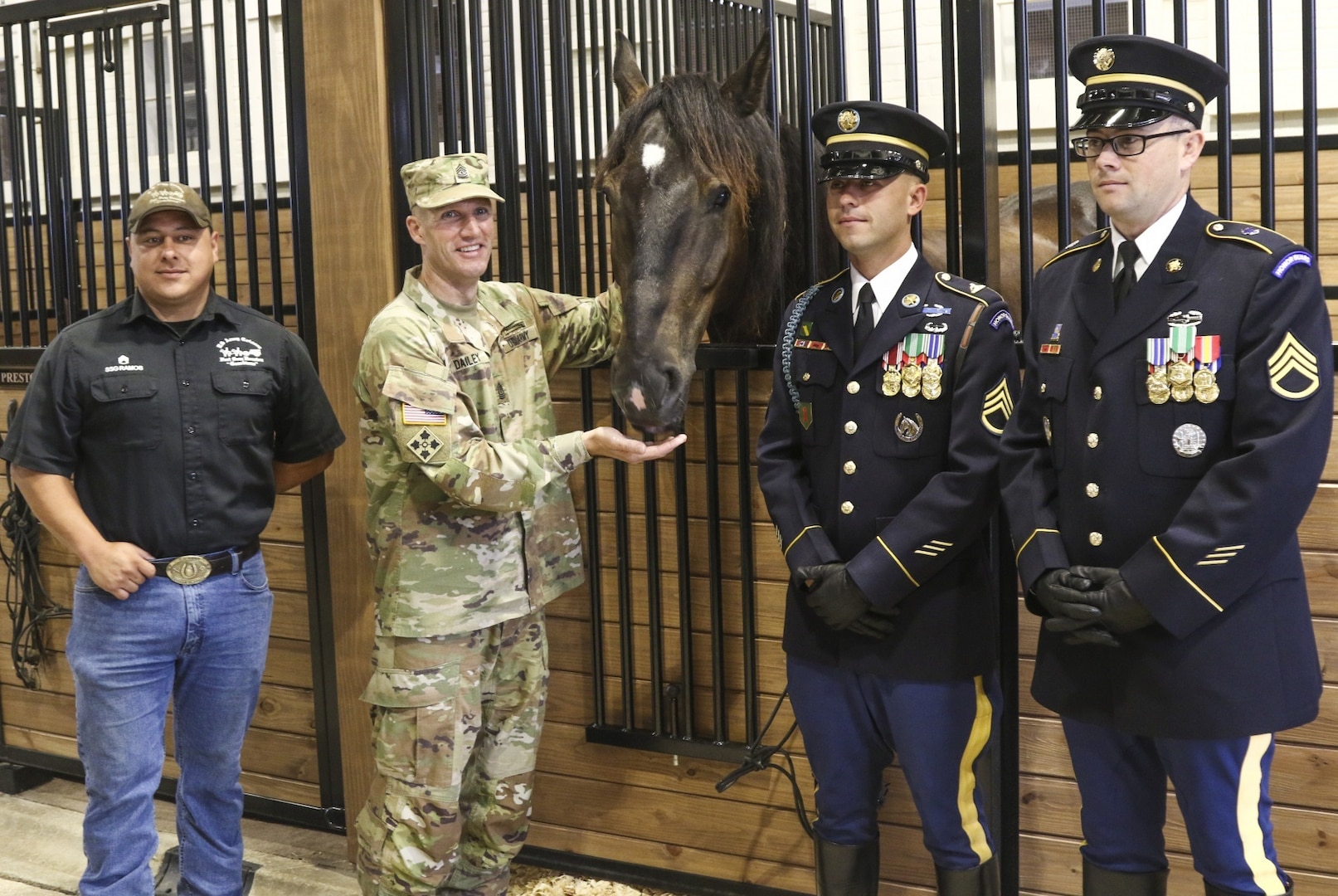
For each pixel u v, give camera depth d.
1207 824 1.44
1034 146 3.28
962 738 1.72
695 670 2.24
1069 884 2.01
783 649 1.83
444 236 1.86
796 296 2.04
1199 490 1.34
